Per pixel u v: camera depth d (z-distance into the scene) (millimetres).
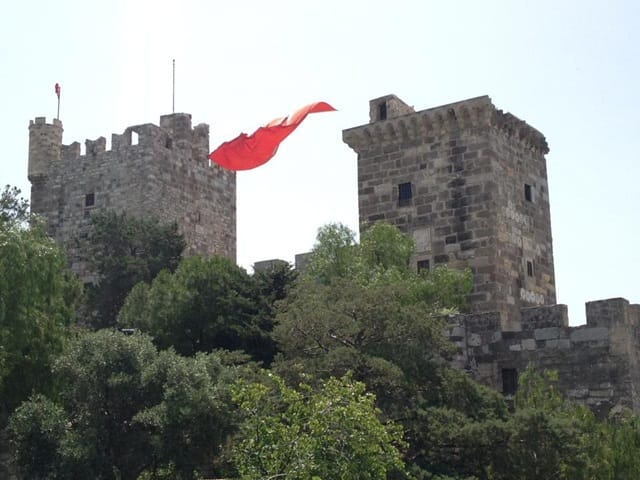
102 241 64375
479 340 46656
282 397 31938
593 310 44094
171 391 34031
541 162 62500
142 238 64312
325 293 40500
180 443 34031
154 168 70438
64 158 74000
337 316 37625
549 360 44750
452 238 57281
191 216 73688
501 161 57938
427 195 58594
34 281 40406
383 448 31312
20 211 44781
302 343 38594
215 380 36844
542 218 61406
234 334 50969
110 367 35719
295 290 43062
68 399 36375
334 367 35844
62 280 45344
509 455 35344
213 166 77125
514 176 59094
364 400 29812
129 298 54812
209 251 75312
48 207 73875
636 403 43156
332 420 29141
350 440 28984
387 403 36156
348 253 51812
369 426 29234
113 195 71312
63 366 36188
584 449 35875
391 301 38594
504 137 58625
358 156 61656
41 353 39719
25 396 39406
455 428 35531
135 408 35469
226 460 36719
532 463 34875
